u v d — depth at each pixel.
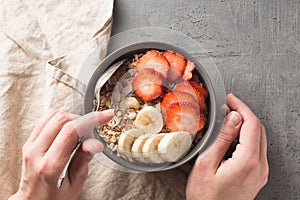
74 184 0.65
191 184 0.67
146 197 0.70
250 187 0.66
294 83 0.71
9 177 0.71
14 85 0.73
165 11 0.73
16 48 0.73
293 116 0.71
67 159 0.61
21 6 0.74
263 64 0.72
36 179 0.62
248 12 0.72
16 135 0.72
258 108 0.71
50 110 0.66
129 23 0.73
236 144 0.69
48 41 0.73
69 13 0.73
